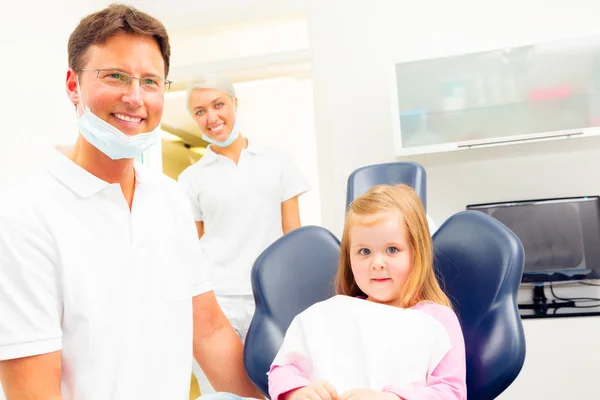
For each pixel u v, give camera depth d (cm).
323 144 281
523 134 246
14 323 89
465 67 254
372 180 134
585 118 241
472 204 266
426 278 109
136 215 107
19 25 224
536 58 247
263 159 214
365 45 281
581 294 260
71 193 101
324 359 100
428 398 89
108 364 97
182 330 109
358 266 110
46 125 238
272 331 111
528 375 221
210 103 206
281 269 116
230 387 118
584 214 254
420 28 276
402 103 259
